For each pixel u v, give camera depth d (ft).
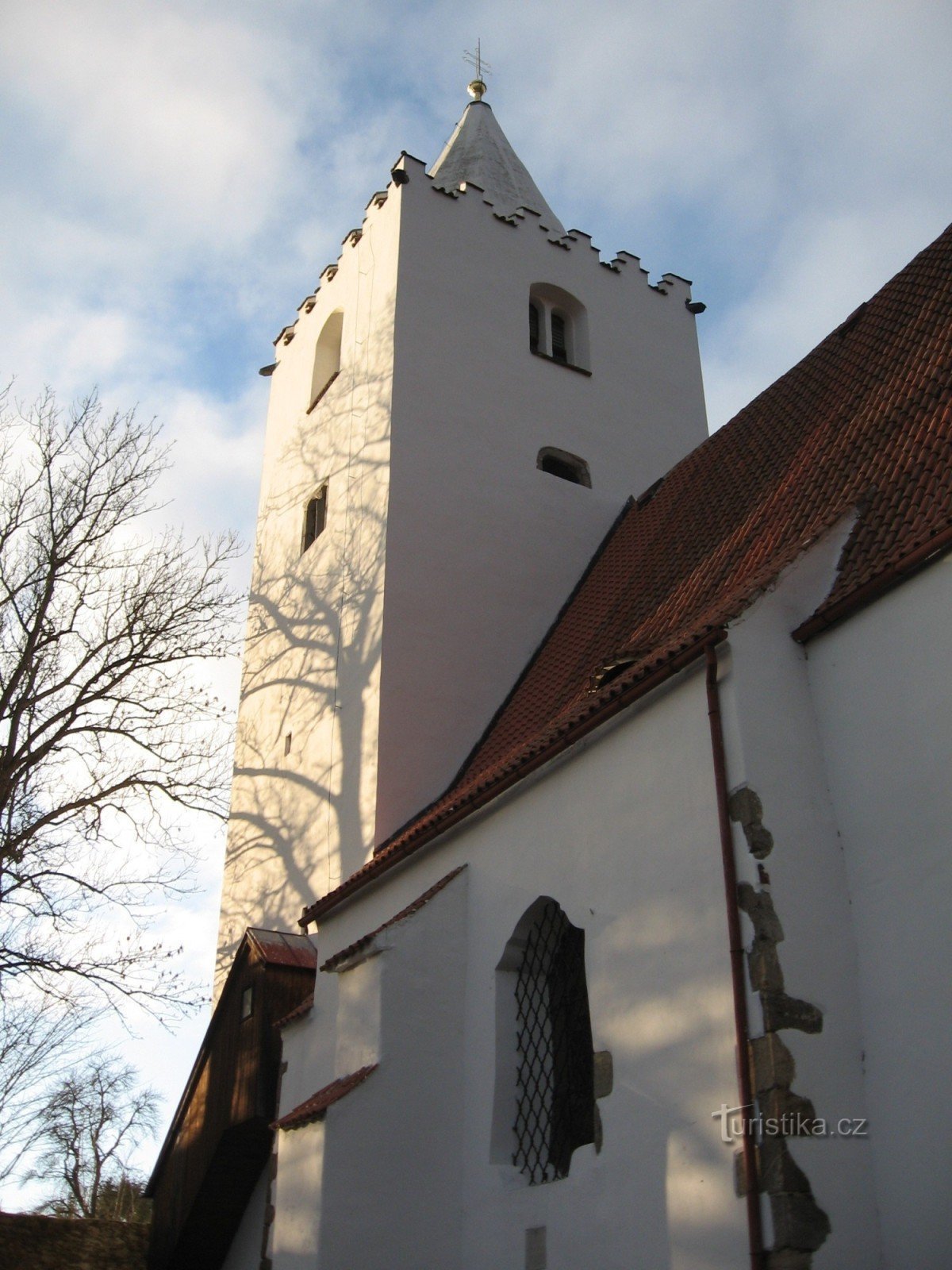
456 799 45.93
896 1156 28.07
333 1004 49.83
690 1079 31.27
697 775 34.14
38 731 56.29
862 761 32.53
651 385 82.94
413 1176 39.96
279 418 86.99
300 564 74.59
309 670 68.59
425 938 43.60
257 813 68.85
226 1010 57.82
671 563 53.67
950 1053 27.71
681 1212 30.25
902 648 32.24
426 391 71.46
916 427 39.29
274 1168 42.19
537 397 76.02
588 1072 38.52
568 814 39.96
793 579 35.68
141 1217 107.04
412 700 60.80
